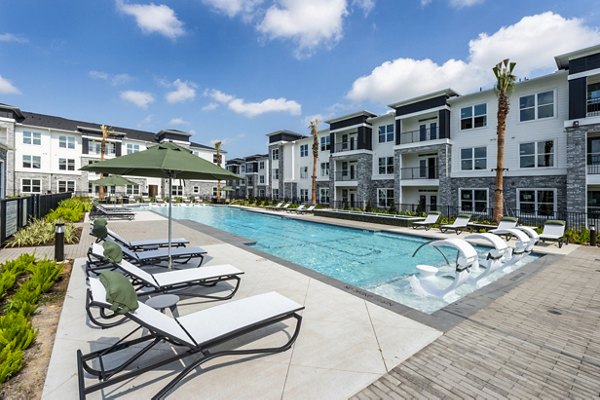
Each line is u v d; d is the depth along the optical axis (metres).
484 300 4.73
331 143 28.95
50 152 34.69
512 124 17.39
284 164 37.19
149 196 42.28
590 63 14.04
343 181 27.94
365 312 4.11
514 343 3.35
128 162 4.64
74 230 11.20
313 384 2.57
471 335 3.51
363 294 4.82
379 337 3.42
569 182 14.47
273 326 3.66
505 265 7.39
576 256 8.23
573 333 3.61
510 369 2.85
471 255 5.49
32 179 33.59
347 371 2.77
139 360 2.90
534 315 4.13
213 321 2.92
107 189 38.16
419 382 2.63
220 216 23.95
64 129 35.88
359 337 3.41
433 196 21.98
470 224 13.16
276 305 3.35
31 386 2.53
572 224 14.11
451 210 19.80
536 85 16.47
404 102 22.05
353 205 27.38
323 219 18.84
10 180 30.42
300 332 3.52
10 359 2.62
